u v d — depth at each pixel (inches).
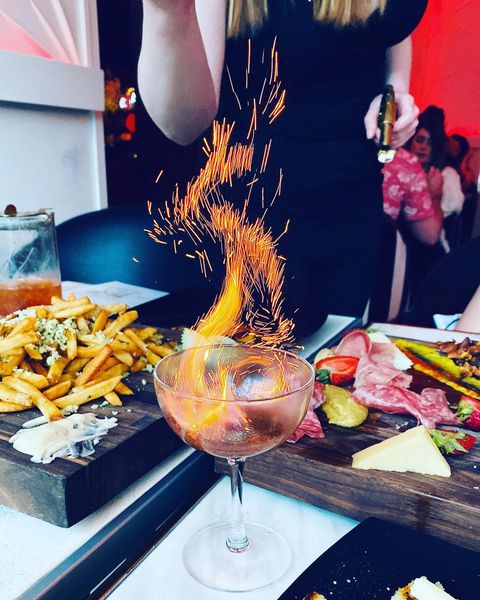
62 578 16.9
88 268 79.1
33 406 26.2
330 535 20.6
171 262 73.0
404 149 89.4
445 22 80.5
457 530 19.7
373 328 44.2
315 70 79.0
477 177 86.4
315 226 84.0
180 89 77.7
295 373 20.0
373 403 28.1
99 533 19.5
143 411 25.5
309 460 22.3
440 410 27.4
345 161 83.1
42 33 87.4
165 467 24.6
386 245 96.5
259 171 84.6
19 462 20.0
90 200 105.1
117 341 30.5
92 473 20.2
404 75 83.7
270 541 19.7
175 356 20.4
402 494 20.6
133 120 95.8
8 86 78.2
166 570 18.1
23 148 87.8
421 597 15.2
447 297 65.0
